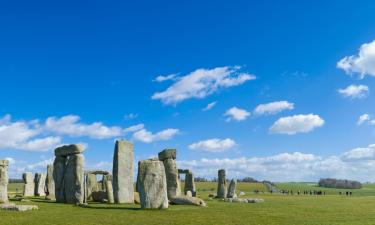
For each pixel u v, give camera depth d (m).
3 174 41.28
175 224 25.75
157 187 36.28
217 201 51.38
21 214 30.94
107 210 34.72
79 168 44.09
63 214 31.23
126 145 46.31
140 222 26.64
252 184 157.62
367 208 40.81
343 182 167.00
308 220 28.70
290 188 150.12
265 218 29.66
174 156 50.19
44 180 66.75
